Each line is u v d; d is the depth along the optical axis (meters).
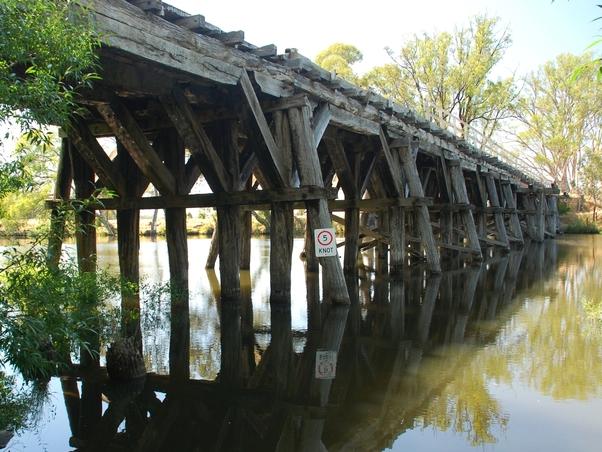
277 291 6.58
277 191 6.06
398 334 5.55
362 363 4.53
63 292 3.26
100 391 3.82
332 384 3.99
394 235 9.48
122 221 6.72
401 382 4.00
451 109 25.20
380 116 8.27
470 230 12.03
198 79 5.12
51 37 2.65
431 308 6.98
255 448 2.93
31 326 2.65
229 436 3.09
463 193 12.08
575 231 29.34
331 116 6.87
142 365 4.13
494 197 16.02
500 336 5.39
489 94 24.81
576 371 4.18
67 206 3.13
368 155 10.07
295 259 14.26
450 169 12.18
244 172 6.85
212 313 6.61
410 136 9.64
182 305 6.75
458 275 10.26
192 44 4.75
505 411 3.39
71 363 4.42
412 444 2.93
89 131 6.21
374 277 10.15
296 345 5.16
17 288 2.94
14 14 2.50
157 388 3.89
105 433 3.12
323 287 8.69
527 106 32.66
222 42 5.16
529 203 21.89
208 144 5.88
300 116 6.00
